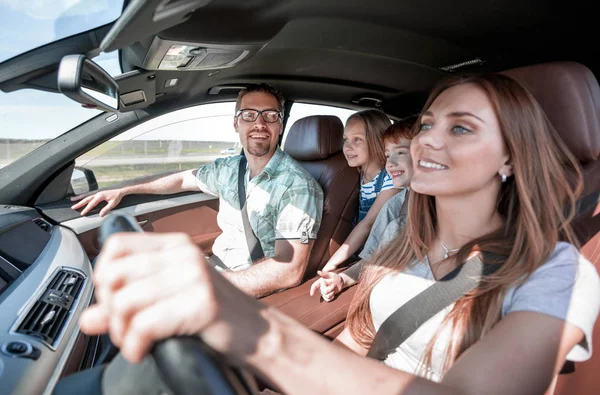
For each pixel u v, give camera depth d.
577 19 1.60
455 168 0.84
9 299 1.03
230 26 1.49
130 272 0.34
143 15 0.89
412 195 1.04
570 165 0.90
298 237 1.91
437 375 0.90
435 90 0.93
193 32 1.42
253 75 2.47
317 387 0.41
